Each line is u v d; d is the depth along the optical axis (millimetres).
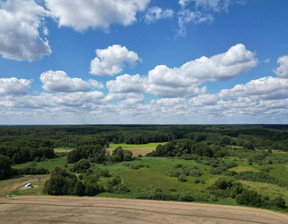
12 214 38312
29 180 65562
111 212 39312
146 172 74312
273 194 50094
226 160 96312
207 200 46000
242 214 38281
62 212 39250
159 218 36656
